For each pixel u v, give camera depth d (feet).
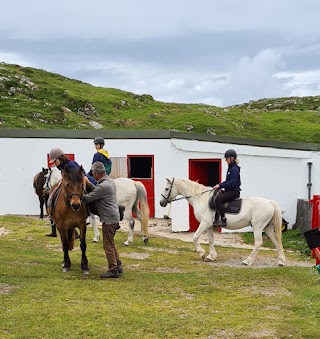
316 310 25.76
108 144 71.26
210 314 25.23
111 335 21.52
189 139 64.69
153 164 69.92
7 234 51.98
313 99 236.02
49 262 37.35
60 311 24.54
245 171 64.34
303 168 64.90
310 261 44.19
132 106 183.42
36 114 136.15
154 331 22.22
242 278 34.35
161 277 33.91
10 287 29.04
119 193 47.14
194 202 42.98
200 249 42.78
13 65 226.17
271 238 41.42
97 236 48.32
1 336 20.97
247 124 148.46
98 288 29.78
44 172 64.49
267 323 23.72
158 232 60.80
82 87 211.41
